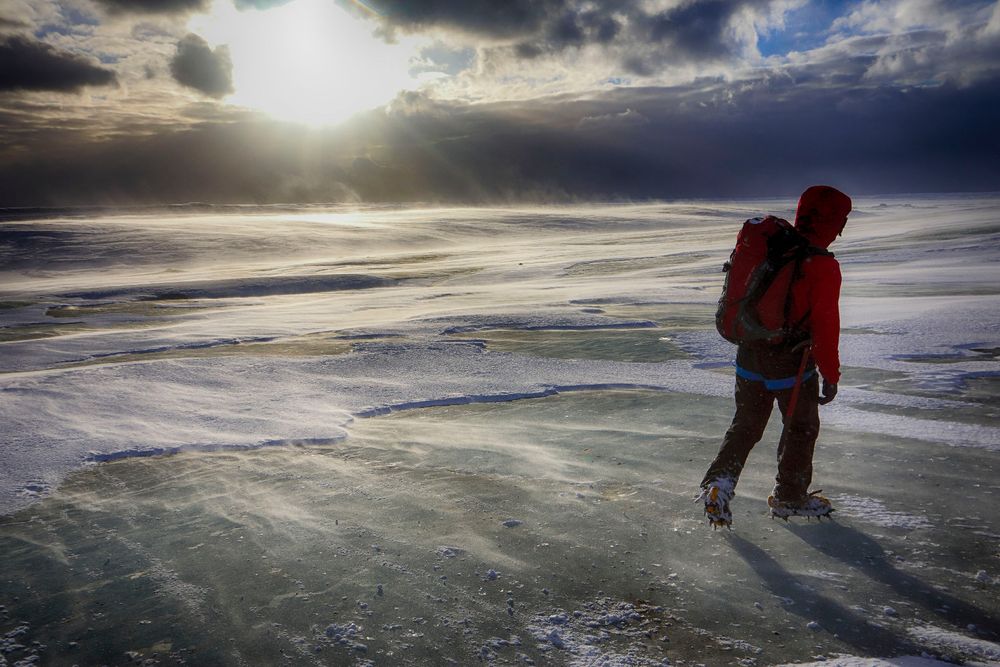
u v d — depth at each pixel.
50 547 3.34
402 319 13.14
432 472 4.35
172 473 4.43
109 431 5.31
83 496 4.05
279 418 5.70
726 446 3.23
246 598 2.79
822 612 2.60
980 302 11.39
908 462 4.22
